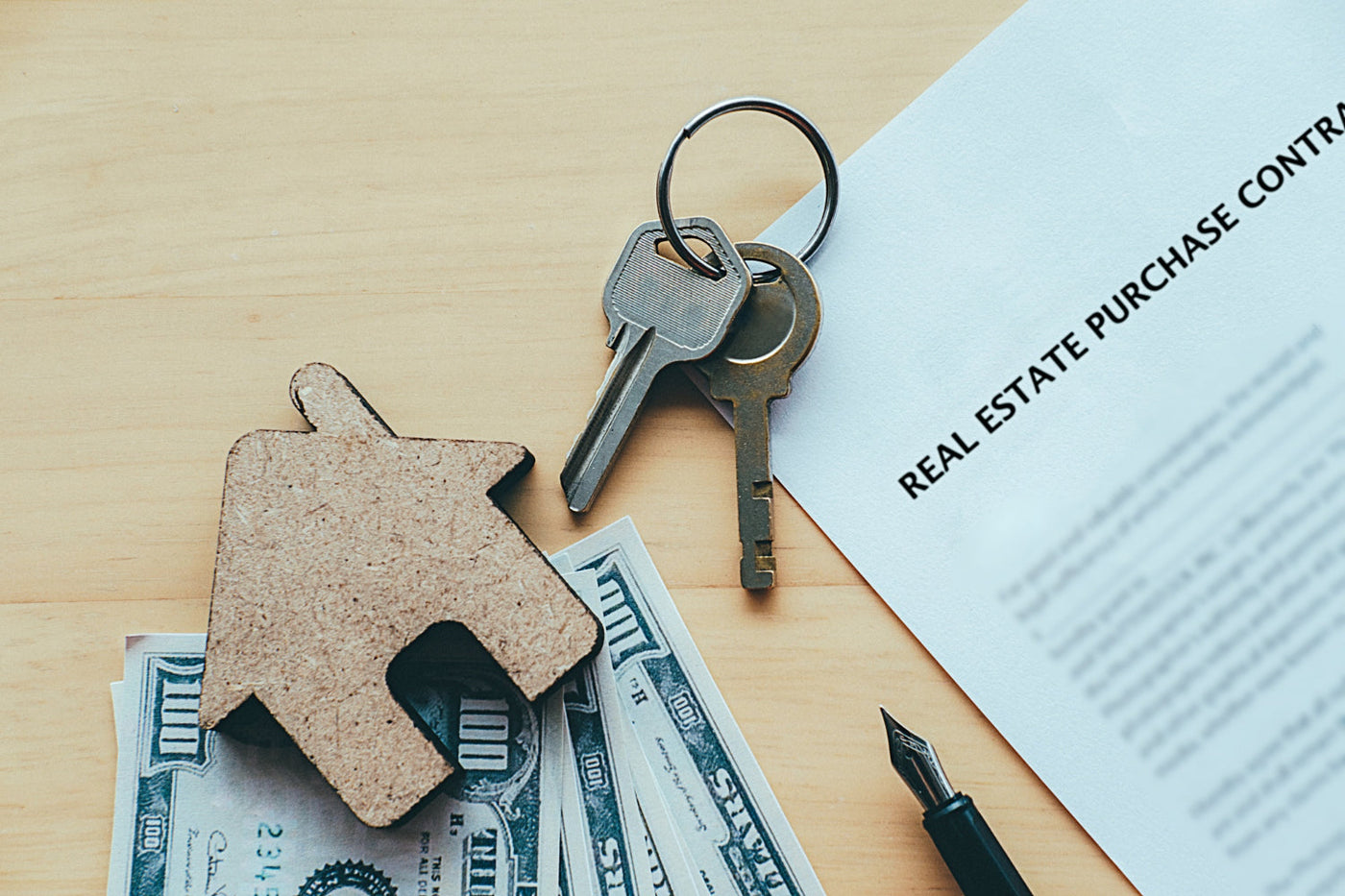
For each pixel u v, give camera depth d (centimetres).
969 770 44
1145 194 45
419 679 44
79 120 48
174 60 48
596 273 47
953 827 41
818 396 46
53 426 46
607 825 44
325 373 44
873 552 45
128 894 44
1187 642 44
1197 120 45
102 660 45
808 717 44
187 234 47
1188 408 45
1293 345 45
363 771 42
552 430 46
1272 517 44
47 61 48
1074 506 45
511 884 44
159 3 48
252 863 44
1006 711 44
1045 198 46
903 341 46
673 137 47
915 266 46
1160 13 46
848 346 46
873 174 46
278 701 42
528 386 46
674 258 47
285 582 43
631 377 45
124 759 44
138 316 47
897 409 45
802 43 47
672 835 44
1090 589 44
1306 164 45
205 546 46
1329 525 44
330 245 47
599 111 47
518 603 43
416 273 47
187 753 44
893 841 43
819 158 47
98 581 46
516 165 47
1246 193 45
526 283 47
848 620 45
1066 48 46
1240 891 43
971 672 44
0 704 45
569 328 46
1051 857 44
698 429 46
